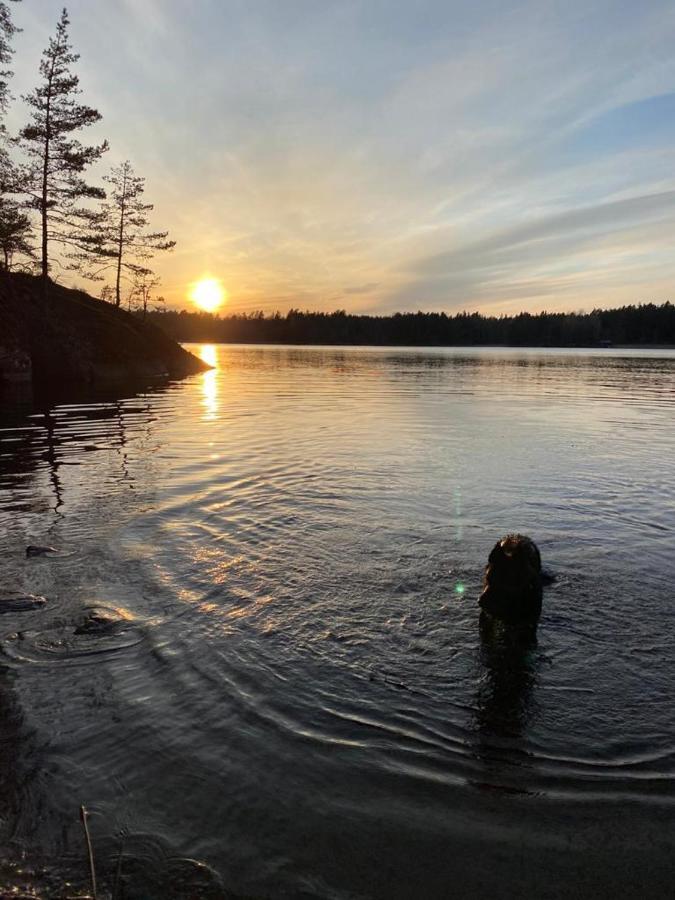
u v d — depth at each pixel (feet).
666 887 8.16
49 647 14.03
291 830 9.01
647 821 9.32
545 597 17.26
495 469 33.81
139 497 27.12
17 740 10.88
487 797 9.77
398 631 15.17
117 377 106.63
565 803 9.66
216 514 24.72
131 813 9.28
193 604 16.40
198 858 8.48
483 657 14.02
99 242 95.61
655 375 127.13
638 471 33.45
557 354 279.69
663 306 410.31
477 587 17.88
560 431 48.49
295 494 28.04
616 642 14.82
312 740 11.03
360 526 23.40
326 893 7.98
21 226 86.38
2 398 71.72
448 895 8.00
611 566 19.62
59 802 9.48
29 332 92.02
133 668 13.25
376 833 8.98
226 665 13.44
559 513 25.38
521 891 8.07
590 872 8.39
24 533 21.93
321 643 14.51
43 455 36.76
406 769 10.36
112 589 17.25
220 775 10.09
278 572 18.76
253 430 48.24
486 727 11.53
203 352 281.33
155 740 10.94
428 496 27.89
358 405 68.54
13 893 7.89
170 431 47.32
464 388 93.66
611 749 10.98
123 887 8.01
